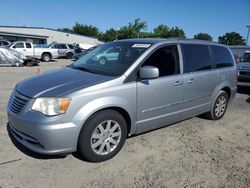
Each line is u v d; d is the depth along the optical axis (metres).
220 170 4.02
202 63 5.55
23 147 4.33
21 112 3.73
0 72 14.02
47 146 3.58
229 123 6.23
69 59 30.14
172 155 4.40
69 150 3.71
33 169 3.76
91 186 3.47
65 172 3.73
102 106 3.81
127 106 4.12
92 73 4.36
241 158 4.45
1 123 5.34
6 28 47.72
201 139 5.14
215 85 5.89
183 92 5.03
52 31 51.12
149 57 4.50
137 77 4.27
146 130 4.63
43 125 3.51
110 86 3.96
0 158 3.98
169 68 4.82
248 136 5.47
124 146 4.61
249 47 12.46
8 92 8.42
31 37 46.41
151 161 4.16
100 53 5.08
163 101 4.68
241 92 10.23
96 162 4.02
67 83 3.93
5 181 3.46
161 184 3.59
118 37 66.06
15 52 18.02
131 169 3.90
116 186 3.49
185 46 5.22
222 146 4.88
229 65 6.42
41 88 3.84
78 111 3.65
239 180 3.78
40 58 26.38
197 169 4.00
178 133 5.37
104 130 3.97
